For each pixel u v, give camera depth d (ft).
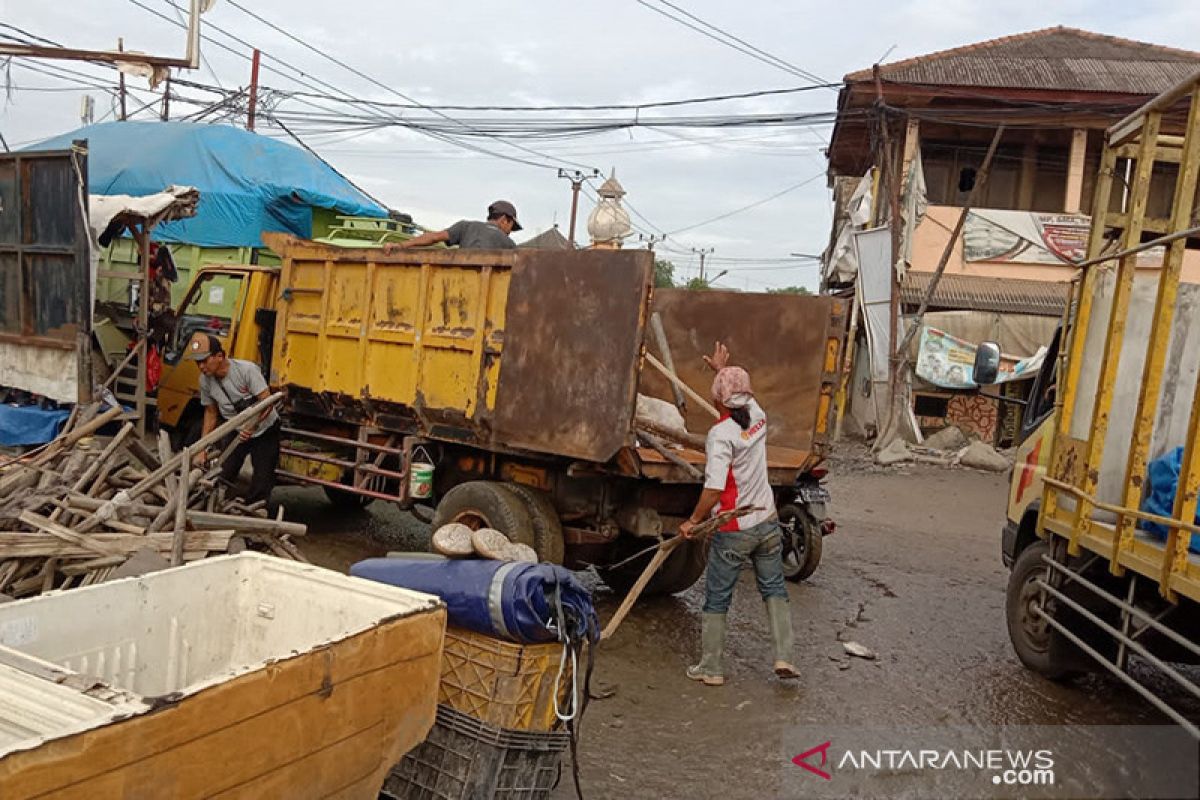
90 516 18.22
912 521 38.91
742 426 18.04
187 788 8.23
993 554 33.19
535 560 13.08
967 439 58.90
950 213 61.87
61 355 27.89
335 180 55.26
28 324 28.89
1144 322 17.75
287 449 26.71
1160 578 13.75
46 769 7.06
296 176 51.55
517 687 11.90
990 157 57.72
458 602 12.07
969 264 61.82
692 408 25.25
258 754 8.92
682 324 25.94
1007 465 54.03
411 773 12.05
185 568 11.58
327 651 9.65
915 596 26.35
